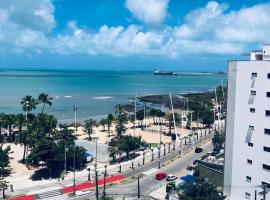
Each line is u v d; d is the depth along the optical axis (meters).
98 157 156.12
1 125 180.75
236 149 97.12
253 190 93.75
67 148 135.75
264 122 90.56
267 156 90.38
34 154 131.12
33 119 175.62
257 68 91.06
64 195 112.31
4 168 129.75
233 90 96.62
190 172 129.75
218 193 88.94
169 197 104.19
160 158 152.38
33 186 120.00
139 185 115.81
